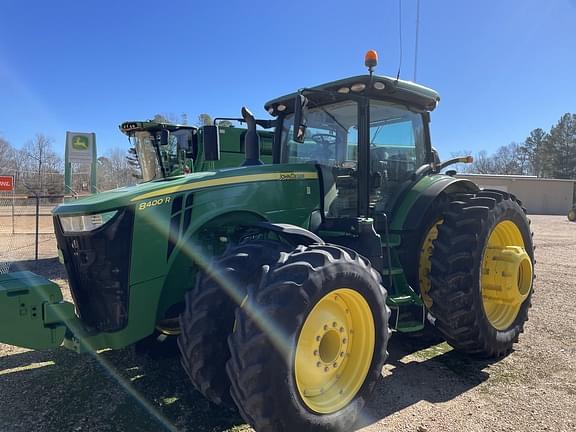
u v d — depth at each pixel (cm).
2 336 280
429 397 347
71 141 1045
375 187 420
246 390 254
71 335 301
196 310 293
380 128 436
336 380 303
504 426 303
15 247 1140
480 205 425
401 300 387
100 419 315
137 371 395
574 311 571
